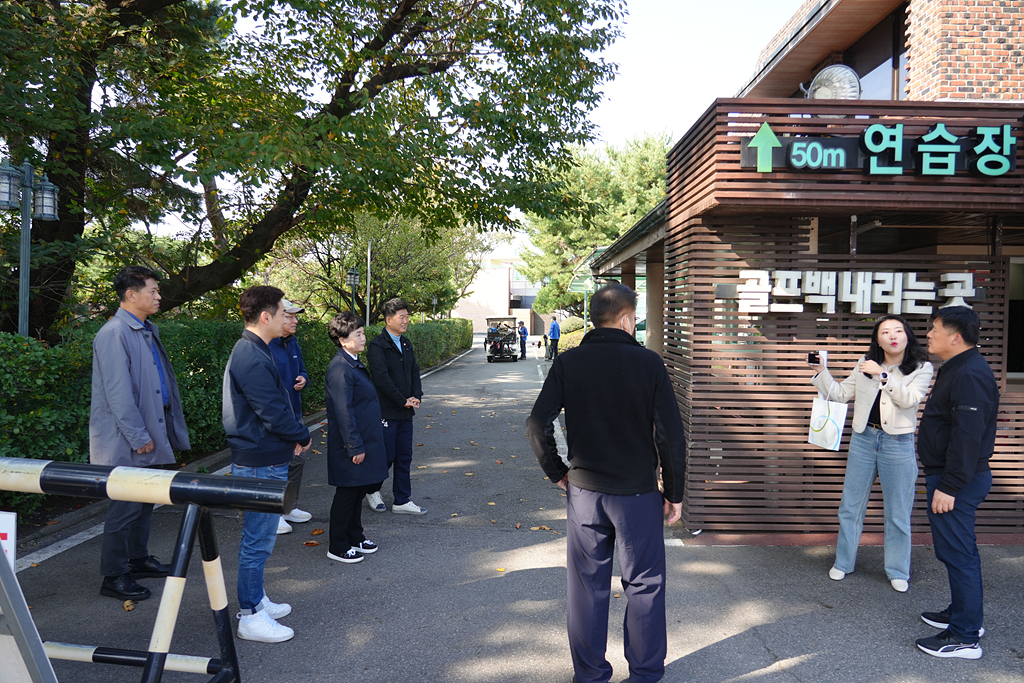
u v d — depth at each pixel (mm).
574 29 10367
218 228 10141
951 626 3502
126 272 4121
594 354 3080
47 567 4547
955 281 5180
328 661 3383
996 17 6930
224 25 9414
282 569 4656
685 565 4789
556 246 34562
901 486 4312
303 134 8266
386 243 24875
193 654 3422
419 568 4703
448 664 3369
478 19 9945
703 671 3322
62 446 5551
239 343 3672
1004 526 5430
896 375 4309
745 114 4906
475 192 10289
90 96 8164
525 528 5660
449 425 11328
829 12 8367
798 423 5457
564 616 3938
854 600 4184
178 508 6074
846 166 4836
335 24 9492
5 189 7035
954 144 4816
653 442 3098
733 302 5461
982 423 3428
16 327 8547
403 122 9281
